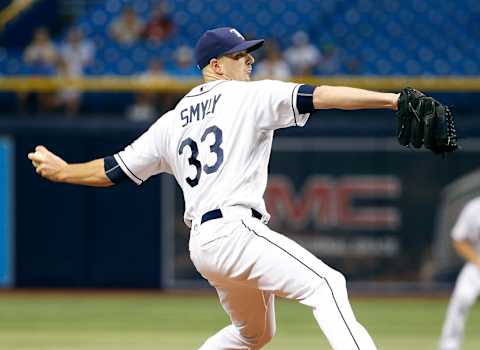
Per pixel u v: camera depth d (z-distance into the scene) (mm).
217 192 19484
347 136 57500
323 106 18938
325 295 18750
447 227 57188
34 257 58938
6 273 59125
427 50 73188
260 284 19281
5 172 58594
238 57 20875
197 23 75562
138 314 49469
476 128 56656
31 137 58250
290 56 68062
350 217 57688
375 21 74750
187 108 20422
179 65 68250
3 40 76062
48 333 43031
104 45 73562
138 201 58531
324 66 69188
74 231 58781
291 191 57812
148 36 73562
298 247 19312
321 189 57656
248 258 19109
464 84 58781
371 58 72500
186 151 20141
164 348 38562
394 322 46906
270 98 19281
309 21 75125
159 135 20938
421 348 38781
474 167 56875
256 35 74875
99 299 55469
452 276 57219
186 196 20250
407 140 18406
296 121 19281
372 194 57531
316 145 57625
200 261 19797
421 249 57375
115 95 64625
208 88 20281
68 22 76812
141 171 21266
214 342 22312
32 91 62156
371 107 18688
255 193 19641
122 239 58688
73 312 50312
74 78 62375
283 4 76062
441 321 47312
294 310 51625
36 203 58719
